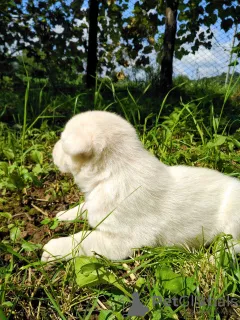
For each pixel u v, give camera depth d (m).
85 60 1.62
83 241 0.43
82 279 0.37
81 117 0.45
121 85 1.63
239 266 0.42
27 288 0.40
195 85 1.48
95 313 0.38
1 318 0.33
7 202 0.57
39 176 0.65
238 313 0.37
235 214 0.45
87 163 0.44
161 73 1.42
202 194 0.46
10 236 0.46
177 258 0.43
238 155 0.69
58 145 0.47
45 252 0.43
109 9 1.66
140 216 0.43
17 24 1.34
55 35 1.42
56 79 1.41
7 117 0.97
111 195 0.43
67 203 0.58
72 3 1.53
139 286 0.39
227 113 1.05
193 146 0.73
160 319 0.35
